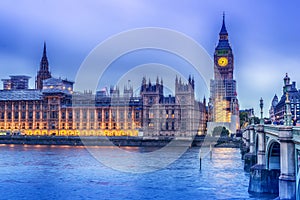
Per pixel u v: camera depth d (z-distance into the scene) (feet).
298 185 144.36
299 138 143.13
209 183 287.28
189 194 248.52
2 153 578.25
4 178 321.52
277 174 218.79
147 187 273.75
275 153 220.02
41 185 287.07
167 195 246.88
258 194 221.25
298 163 147.02
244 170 341.00
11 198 246.06
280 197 157.89
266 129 217.15
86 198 242.78
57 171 362.74
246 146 424.05
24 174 343.87
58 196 249.75
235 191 254.68
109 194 252.83
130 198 240.32
